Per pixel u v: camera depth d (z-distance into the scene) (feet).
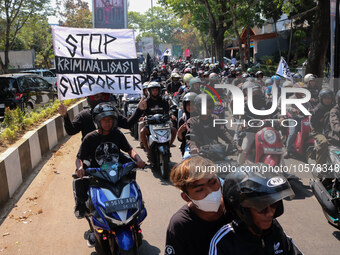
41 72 78.33
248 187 5.24
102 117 12.26
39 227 15.42
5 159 18.11
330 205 12.88
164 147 21.62
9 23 111.14
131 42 15.69
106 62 15.56
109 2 70.90
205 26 95.61
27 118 27.86
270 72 58.95
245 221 5.43
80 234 14.76
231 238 5.67
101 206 11.21
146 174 22.49
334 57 28.81
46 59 166.81
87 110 16.06
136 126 32.73
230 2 69.15
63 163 25.08
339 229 13.48
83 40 15.25
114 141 12.98
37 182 21.07
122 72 15.67
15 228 15.33
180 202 17.79
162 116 22.29
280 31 75.46
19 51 130.21
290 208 16.25
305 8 60.95
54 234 14.76
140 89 15.85
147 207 17.24
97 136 12.78
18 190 19.76
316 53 36.55
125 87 15.75
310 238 13.60
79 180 12.80
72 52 15.14
